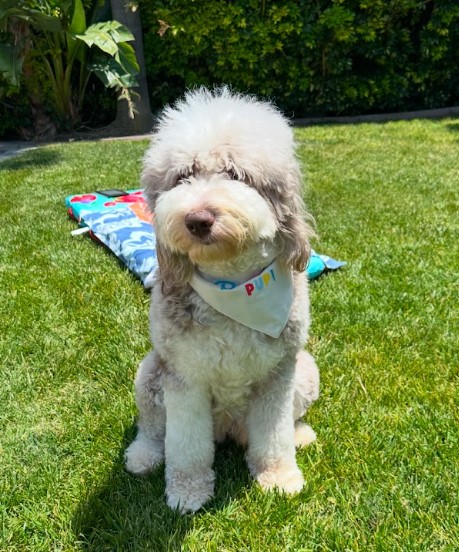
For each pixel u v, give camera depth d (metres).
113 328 1.20
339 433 0.88
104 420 0.92
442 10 3.52
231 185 0.67
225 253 0.66
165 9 3.48
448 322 1.18
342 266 1.44
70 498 0.78
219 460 0.85
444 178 2.18
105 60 3.27
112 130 3.59
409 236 1.62
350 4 3.53
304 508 0.75
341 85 3.70
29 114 3.53
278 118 0.76
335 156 2.60
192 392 0.74
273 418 0.78
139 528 0.73
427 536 0.70
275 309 0.72
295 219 0.73
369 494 0.76
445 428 0.87
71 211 1.83
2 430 0.92
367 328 1.17
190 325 0.71
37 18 2.96
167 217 0.67
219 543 0.71
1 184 2.26
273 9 3.47
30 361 1.10
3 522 0.75
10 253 1.57
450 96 3.87
